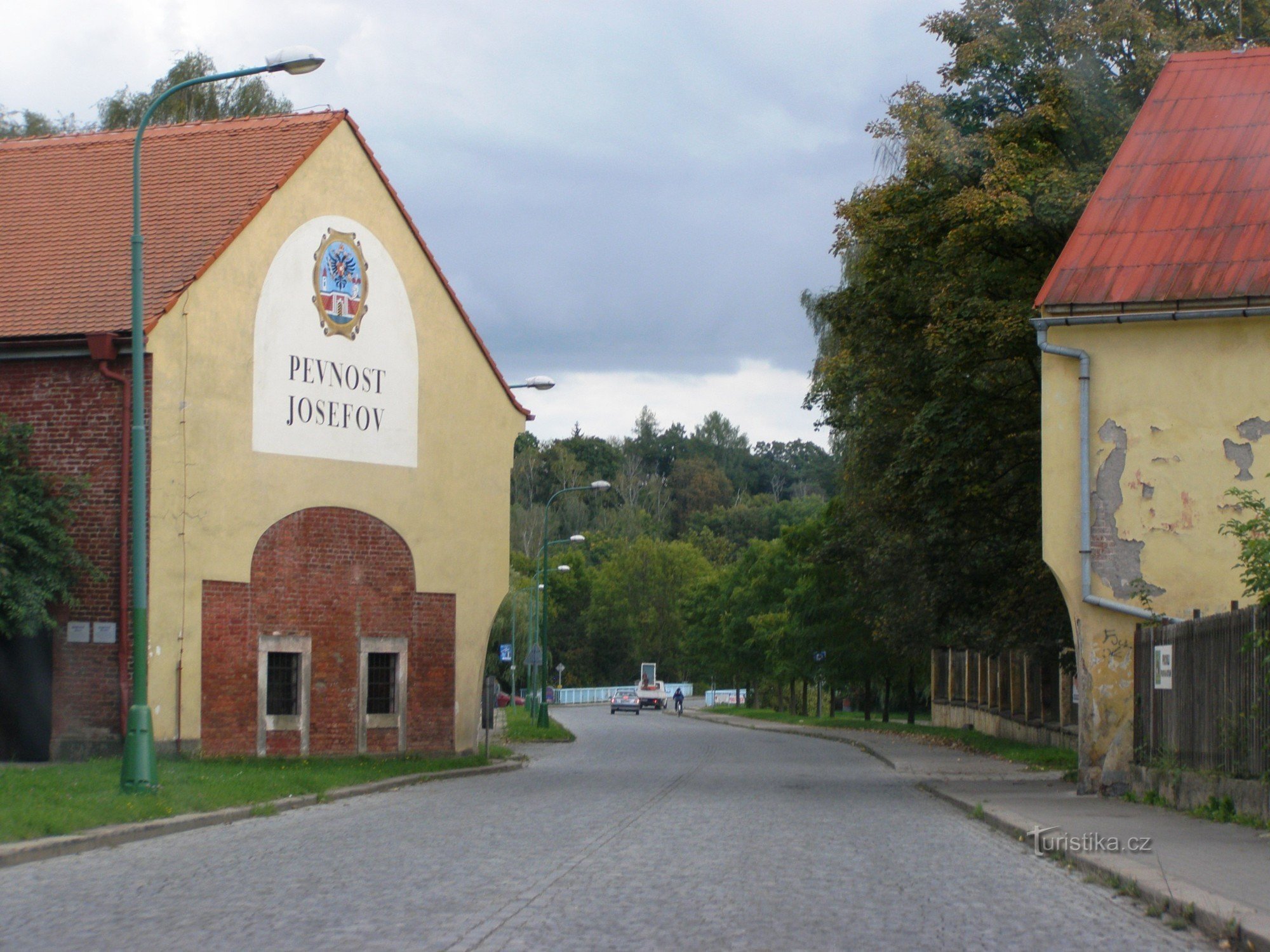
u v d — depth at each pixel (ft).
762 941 27.35
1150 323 65.26
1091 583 65.31
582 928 28.63
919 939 27.78
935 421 84.48
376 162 91.35
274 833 48.60
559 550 460.14
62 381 76.95
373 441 90.48
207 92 150.10
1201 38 85.81
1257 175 68.64
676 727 216.33
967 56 86.07
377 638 90.17
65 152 90.43
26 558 73.36
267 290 83.30
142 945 26.89
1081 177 78.54
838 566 159.53
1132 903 33.14
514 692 277.23
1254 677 48.47
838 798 68.90
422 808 59.82
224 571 79.87
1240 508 63.87
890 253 86.43
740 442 607.37
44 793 50.83
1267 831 45.62
